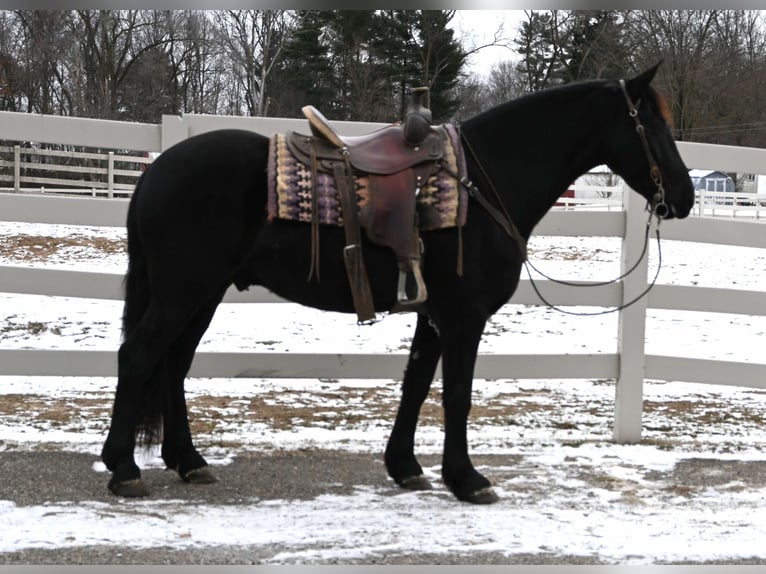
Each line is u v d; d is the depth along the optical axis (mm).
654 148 4262
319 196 3996
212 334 8531
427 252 4059
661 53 31578
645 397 6973
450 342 4121
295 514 3936
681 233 5562
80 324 8789
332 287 4129
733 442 5547
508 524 3857
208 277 4023
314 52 32906
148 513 3883
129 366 4039
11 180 17328
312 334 8648
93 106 30750
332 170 4031
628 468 4887
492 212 4145
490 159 4262
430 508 4082
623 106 4297
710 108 31953
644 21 31812
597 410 6445
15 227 14812
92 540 3506
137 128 5125
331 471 4703
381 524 3820
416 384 4469
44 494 4109
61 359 5141
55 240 13750
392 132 4160
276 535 3635
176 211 3973
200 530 3668
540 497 4309
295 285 4152
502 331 9211
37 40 30359
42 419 5598
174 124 5152
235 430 5504
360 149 4098
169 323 4012
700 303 5574
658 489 4492
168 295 4008
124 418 4086
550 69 34000
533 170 4316
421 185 4035
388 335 8695
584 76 32906
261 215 4051
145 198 4027
